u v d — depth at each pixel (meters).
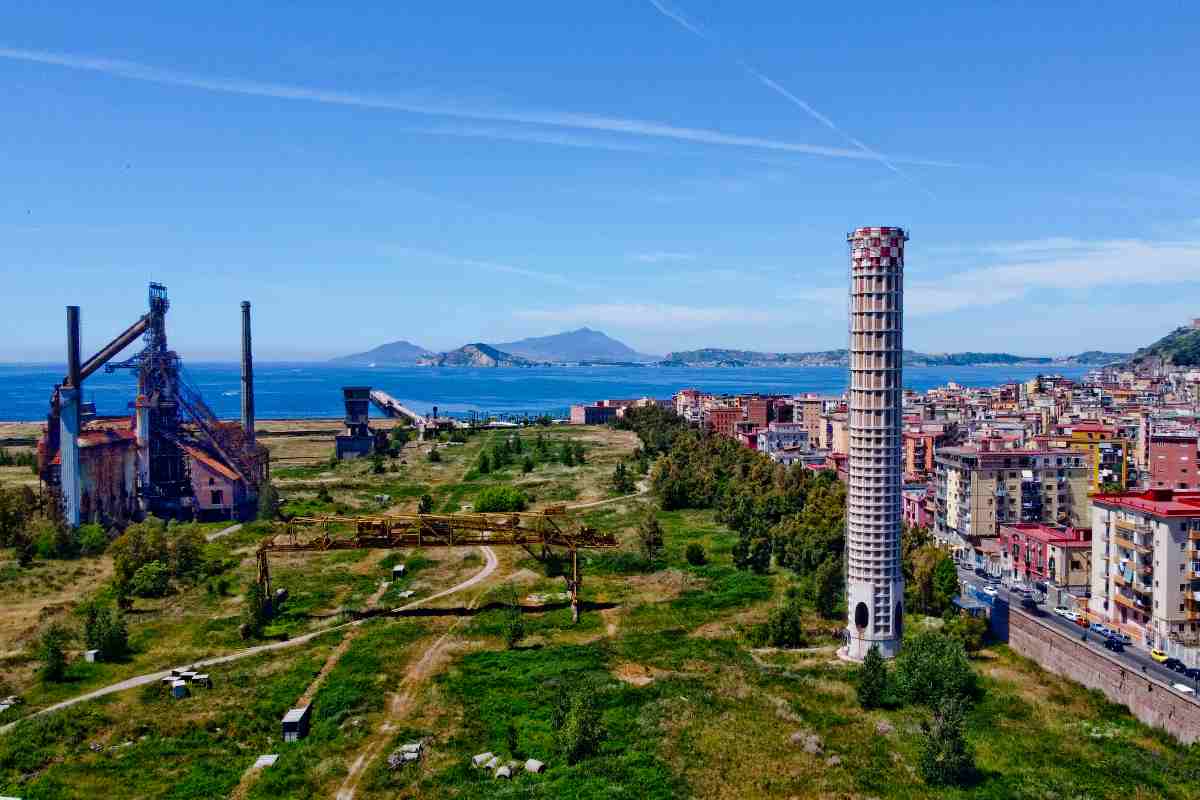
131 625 115.06
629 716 86.25
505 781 73.44
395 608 125.12
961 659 94.81
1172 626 113.88
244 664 101.62
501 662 102.12
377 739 81.81
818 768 75.56
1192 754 78.06
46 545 146.50
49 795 69.94
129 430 187.38
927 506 196.38
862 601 105.62
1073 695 94.12
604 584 137.75
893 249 105.00
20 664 98.75
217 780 73.50
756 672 99.69
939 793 71.56
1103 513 127.31
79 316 170.38
